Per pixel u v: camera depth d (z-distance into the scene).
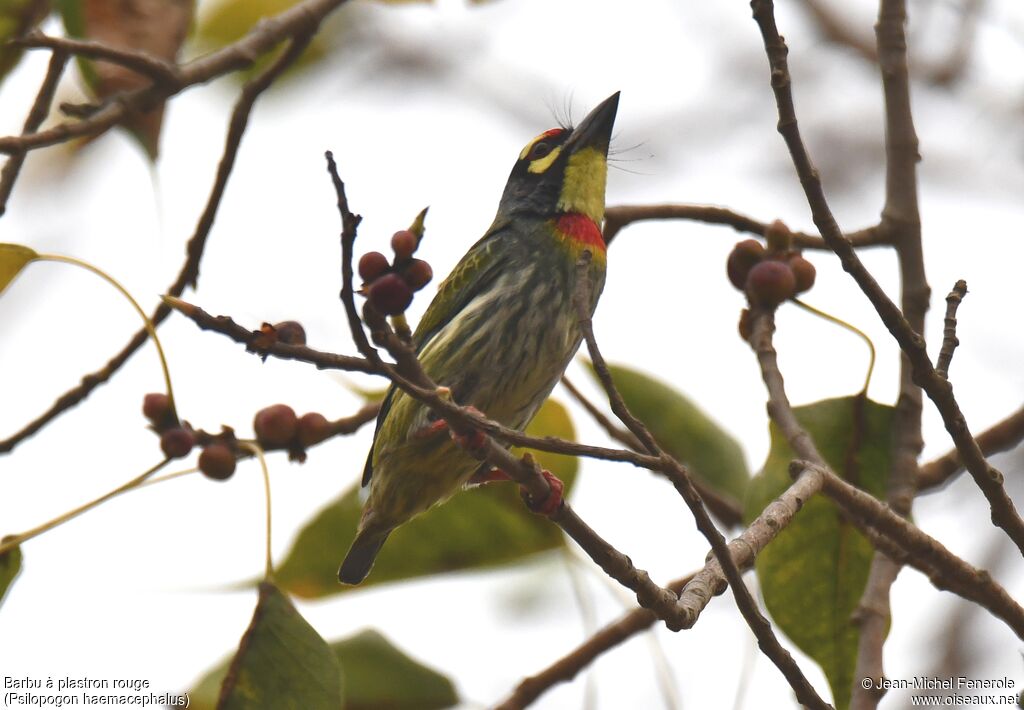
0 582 7.87
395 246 6.07
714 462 11.20
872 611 8.45
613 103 11.01
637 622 9.91
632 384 11.23
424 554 10.60
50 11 10.20
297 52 10.07
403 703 9.98
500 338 9.69
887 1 10.19
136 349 10.05
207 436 8.59
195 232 10.36
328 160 5.60
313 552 10.44
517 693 9.84
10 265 7.62
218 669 9.31
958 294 7.51
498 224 10.68
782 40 7.19
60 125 8.00
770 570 9.02
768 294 8.83
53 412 9.96
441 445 9.24
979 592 7.91
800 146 7.17
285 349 6.04
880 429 9.30
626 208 10.77
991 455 9.97
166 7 10.62
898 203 9.92
